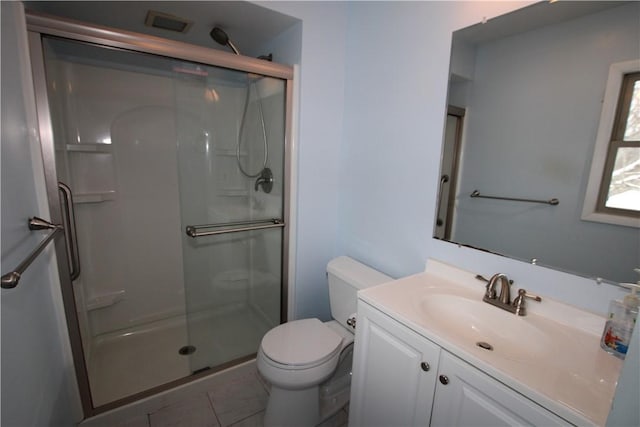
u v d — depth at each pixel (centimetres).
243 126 180
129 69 172
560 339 90
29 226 100
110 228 195
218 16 160
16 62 104
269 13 157
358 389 124
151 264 212
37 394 97
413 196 148
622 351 80
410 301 111
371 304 113
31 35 111
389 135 157
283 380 128
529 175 106
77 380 137
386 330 108
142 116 192
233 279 202
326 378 135
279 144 185
